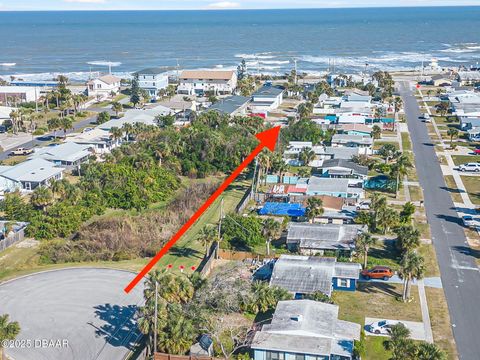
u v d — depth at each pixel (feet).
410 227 306.35
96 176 409.69
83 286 280.31
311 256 296.71
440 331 238.89
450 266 298.97
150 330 216.95
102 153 501.97
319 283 264.52
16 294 272.10
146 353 218.59
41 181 411.13
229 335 231.09
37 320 248.73
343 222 350.64
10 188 413.59
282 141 512.63
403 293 265.13
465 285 279.08
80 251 318.04
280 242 329.93
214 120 539.29
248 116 582.35
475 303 262.26
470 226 350.43
